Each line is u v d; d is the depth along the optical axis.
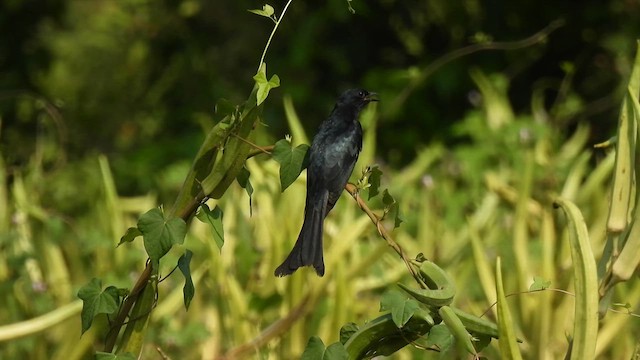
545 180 11.90
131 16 20.78
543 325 8.84
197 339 9.08
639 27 18.14
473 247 9.28
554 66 19.25
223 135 5.56
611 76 18.47
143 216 5.37
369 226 9.39
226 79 20.22
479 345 5.41
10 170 12.36
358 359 5.63
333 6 19.25
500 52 19.02
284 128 19.33
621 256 5.67
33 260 10.37
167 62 20.55
